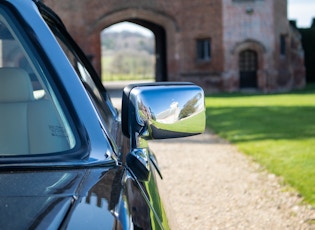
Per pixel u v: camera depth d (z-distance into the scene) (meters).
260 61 31.16
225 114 16.16
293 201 5.77
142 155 1.99
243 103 20.89
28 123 1.87
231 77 30.78
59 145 1.70
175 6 31.28
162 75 34.69
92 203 1.29
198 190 6.49
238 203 5.85
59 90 1.81
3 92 1.99
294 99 22.97
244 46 30.95
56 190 1.34
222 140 10.88
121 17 30.53
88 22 29.78
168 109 1.98
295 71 34.78
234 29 30.78
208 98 24.88
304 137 10.38
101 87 3.39
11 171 1.51
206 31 31.00
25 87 2.01
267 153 8.66
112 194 1.38
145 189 1.72
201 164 8.26
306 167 7.36
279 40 32.38
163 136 1.99
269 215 5.36
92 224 1.19
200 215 5.42
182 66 31.59
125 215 1.30
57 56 1.89
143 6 30.77
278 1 32.19
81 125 1.72
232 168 7.80
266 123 13.19
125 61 81.88
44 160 1.58
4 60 2.06
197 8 31.06
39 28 1.93
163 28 34.19
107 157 1.65
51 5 11.23
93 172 1.53
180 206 5.77
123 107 2.03
